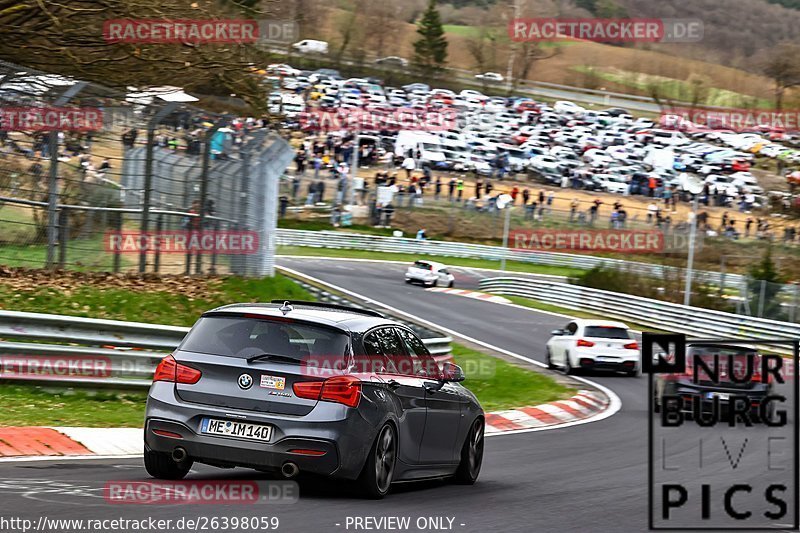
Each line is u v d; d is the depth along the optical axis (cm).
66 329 3030
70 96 4078
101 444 2355
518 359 6344
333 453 1747
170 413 1786
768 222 15412
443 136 18775
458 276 13112
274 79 5866
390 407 1875
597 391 5175
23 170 4044
